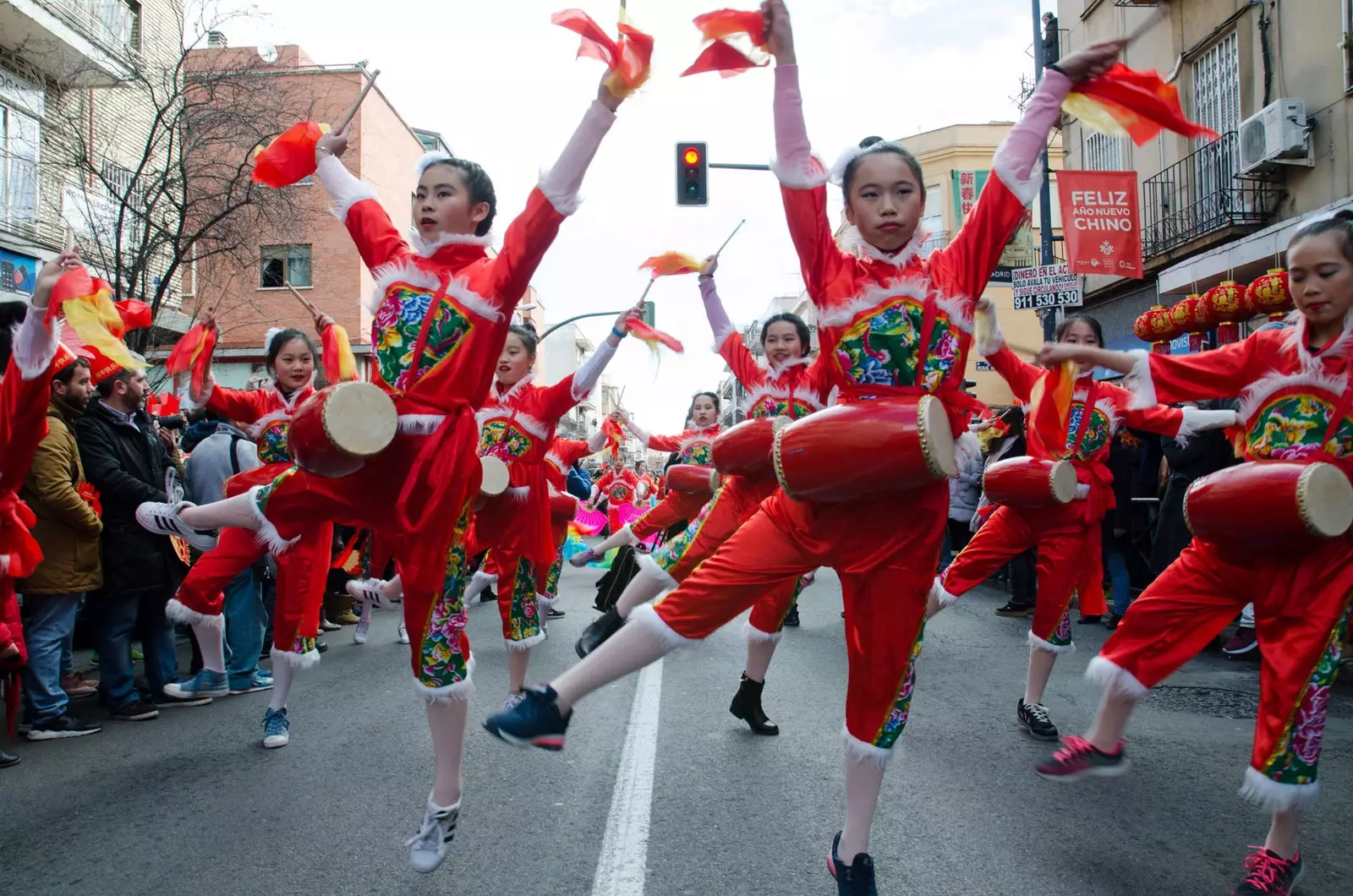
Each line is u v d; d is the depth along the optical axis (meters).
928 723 4.66
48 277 3.33
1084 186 10.88
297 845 3.20
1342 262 2.73
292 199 14.76
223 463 5.72
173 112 14.70
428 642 2.82
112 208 13.59
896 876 2.89
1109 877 2.89
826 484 2.43
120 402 5.32
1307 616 2.79
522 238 2.80
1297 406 2.92
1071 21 15.86
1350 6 9.88
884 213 2.62
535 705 2.46
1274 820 2.80
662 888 2.81
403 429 2.83
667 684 5.52
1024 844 3.14
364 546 7.41
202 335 4.57
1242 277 10.38
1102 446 4.54
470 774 3.88
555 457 7.08
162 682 5.41
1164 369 3.11
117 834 3.33
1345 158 10.03
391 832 3.31
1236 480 2.86
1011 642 6.91
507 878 2.89
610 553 11.69
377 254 2.99
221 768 4.10
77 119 13.23
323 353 4.51
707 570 2.58
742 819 3.35
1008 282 15.40
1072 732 4.49
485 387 2.97
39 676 4.63
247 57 16.33
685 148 12.67
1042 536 4.50
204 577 4.71
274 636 4.46
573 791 3.66
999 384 22.06
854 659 2.60
